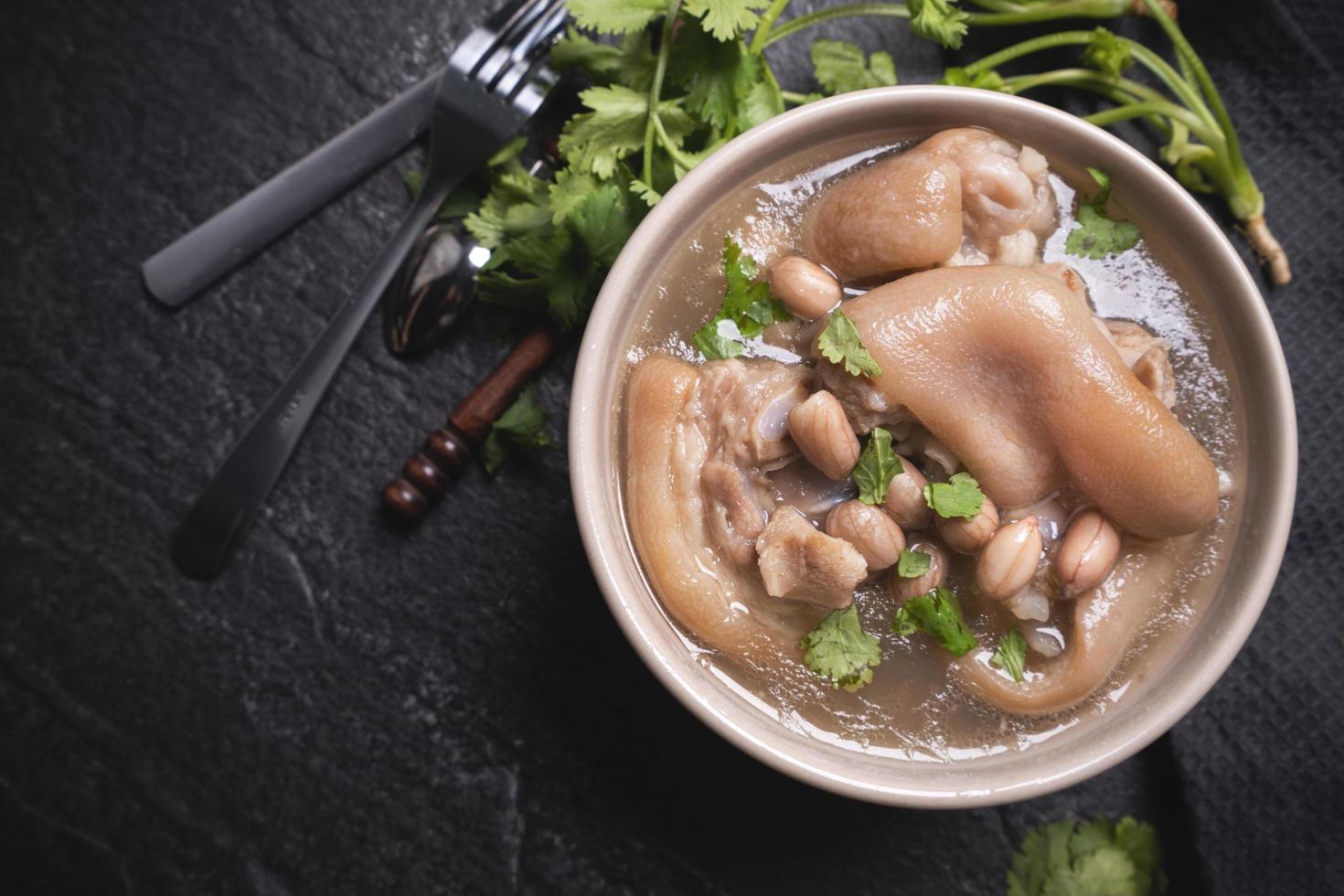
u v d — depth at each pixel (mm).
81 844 511
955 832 498
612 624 505
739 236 421
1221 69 492
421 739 507
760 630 414
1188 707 407
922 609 411
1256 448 413
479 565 506
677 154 447
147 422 513
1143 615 413
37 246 517
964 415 400
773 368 416
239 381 512
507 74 489
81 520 515
